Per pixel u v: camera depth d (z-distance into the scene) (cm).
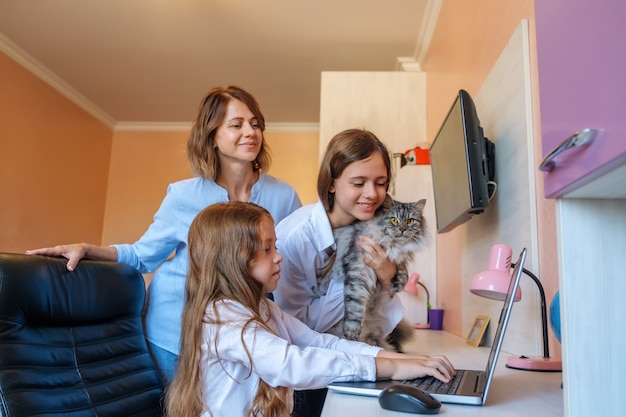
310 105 495
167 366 149
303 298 143
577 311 65
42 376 113
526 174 138
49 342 118
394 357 108
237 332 101
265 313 117
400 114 338
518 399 84
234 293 109
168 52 396
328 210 138
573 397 64
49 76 431
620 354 64
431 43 339
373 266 134
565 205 67
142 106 502
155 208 527
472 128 153
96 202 511
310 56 400
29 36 373
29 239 409
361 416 73
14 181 393
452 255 252
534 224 135
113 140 544
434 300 293
